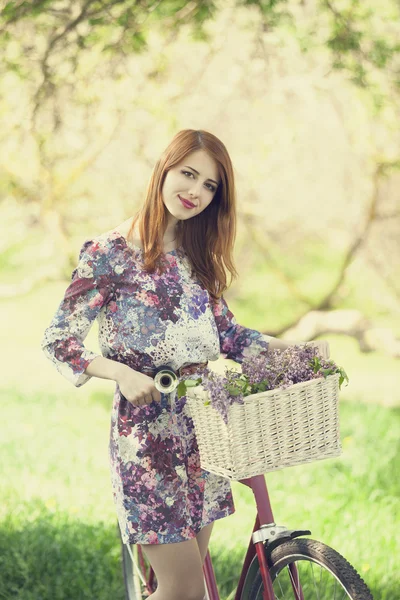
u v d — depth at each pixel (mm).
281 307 22344
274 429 2625
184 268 3135
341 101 10781
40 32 7262
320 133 13469
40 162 9594
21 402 10617
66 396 11211
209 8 6832
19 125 8281
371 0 7660
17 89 8617
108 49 6930
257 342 3305
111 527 5344
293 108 12953
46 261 17797
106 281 3016
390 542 5020
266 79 11594
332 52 7859
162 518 2992
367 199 12281
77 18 6461
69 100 8172
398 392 13109
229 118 12867
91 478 6719
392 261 11438
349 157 13438
